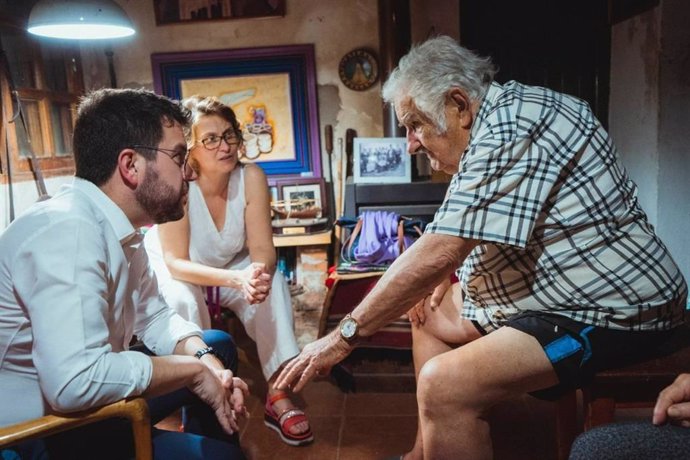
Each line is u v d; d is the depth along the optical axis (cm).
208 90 367
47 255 121
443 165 167
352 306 273
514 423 241
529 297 156
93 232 126
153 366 130
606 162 151
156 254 253
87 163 134
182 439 141
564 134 147
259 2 361
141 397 126
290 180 369
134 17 363
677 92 309
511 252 155
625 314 149
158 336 168
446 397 149
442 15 365
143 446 125
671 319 157
